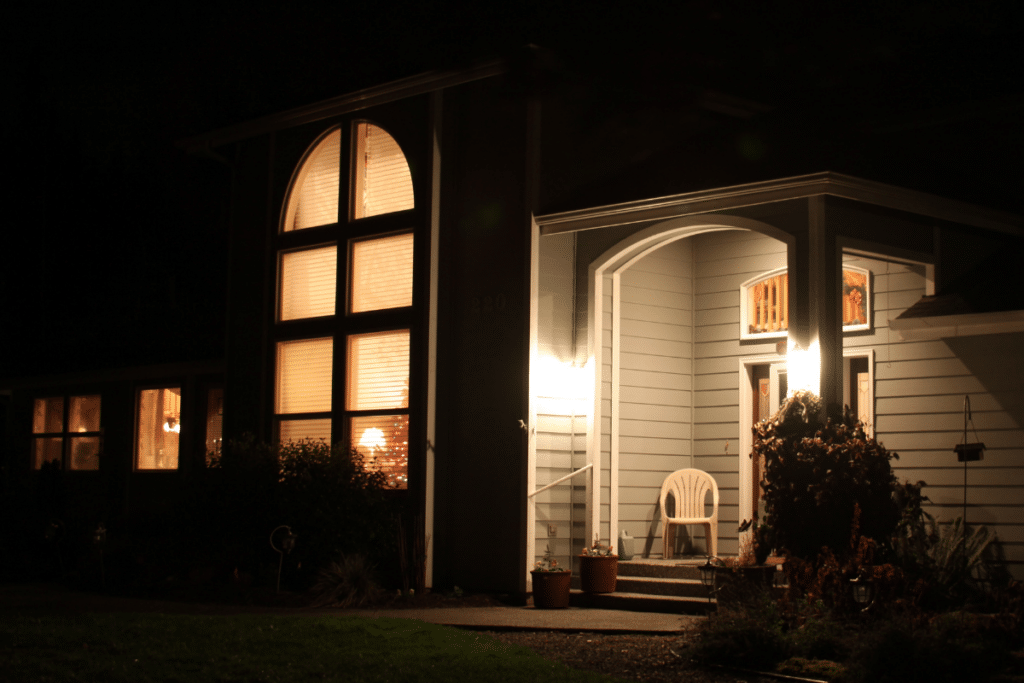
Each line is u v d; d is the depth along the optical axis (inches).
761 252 529.7
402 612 425.1
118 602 451.8
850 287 501.4
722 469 531.8
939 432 467.5
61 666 282.2
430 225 521.3
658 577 458.9
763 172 430.9
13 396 854.5
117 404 766.5
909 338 461.7
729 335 537.3
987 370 457.1
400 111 544.1
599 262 497.7
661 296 538.0
